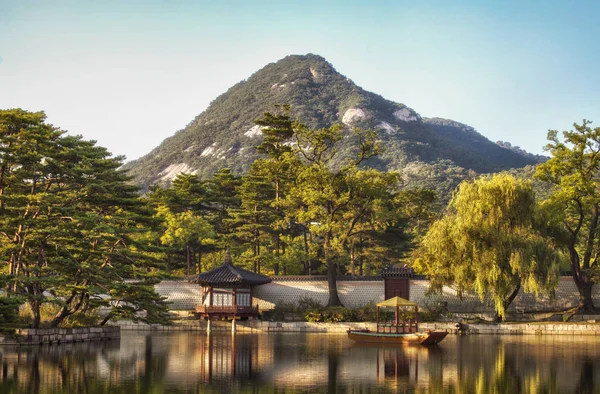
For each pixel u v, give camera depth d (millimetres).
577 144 66562
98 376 37094
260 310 71438
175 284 74688
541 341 56219
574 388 34312
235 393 32656
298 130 75875
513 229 62594
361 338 55781
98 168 53688
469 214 63156
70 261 49562
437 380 36594
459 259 63312
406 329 62500
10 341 50125
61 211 49906
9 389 33031
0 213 49750
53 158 52375
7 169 51125
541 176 68750
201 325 68312
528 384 35406
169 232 81250
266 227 83125
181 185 93562
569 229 67688
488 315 68312
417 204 86062
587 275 67188
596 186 67625
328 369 40406
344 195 71688
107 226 49812
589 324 62688
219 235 86750
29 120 50000
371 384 35344
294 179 80500
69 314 53312
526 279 61250
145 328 68688
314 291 73250
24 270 49875
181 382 35469
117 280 54156
